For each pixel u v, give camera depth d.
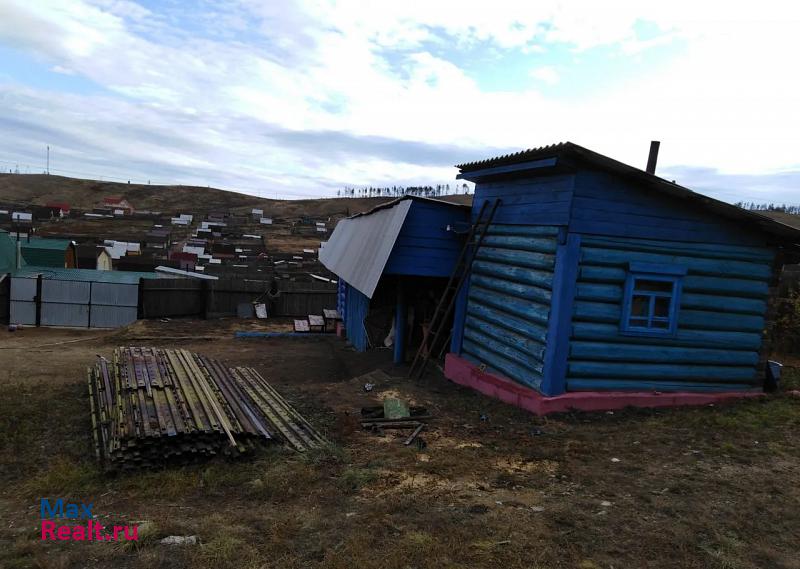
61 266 31.89
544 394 7.75
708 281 8.25
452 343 10.94
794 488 4.92
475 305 10.19
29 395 9.23
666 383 8.24
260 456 6.24
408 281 13.23
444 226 10.91
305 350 16.23
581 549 3.82
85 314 22.53
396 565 3.61
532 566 3.59
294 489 5.21
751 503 4.58
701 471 5.37
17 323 22.16
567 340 7.65
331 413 8.34
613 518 4.32
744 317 8.54
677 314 8.11
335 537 4.10
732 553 3.72
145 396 7.04
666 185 7.39
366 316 14.38
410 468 5.72
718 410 7.77
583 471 5.48
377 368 12.25
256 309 23.52
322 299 24.56
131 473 5.71
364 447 6.70
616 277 7.75
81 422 7.71
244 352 15.84
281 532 4.15
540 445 6.37
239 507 4.84
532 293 8.24
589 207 7.50
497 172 8.94
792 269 14.55
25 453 6.55
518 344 8.55
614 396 7.82
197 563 3.70
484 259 9.96
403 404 8.12
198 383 8.00
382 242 11.07
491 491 5.05
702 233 8.10
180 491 5.26
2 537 4.23
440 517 4.41
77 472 5.77
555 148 7.11
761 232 8.41
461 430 7.26
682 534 4.00
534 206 8.34
